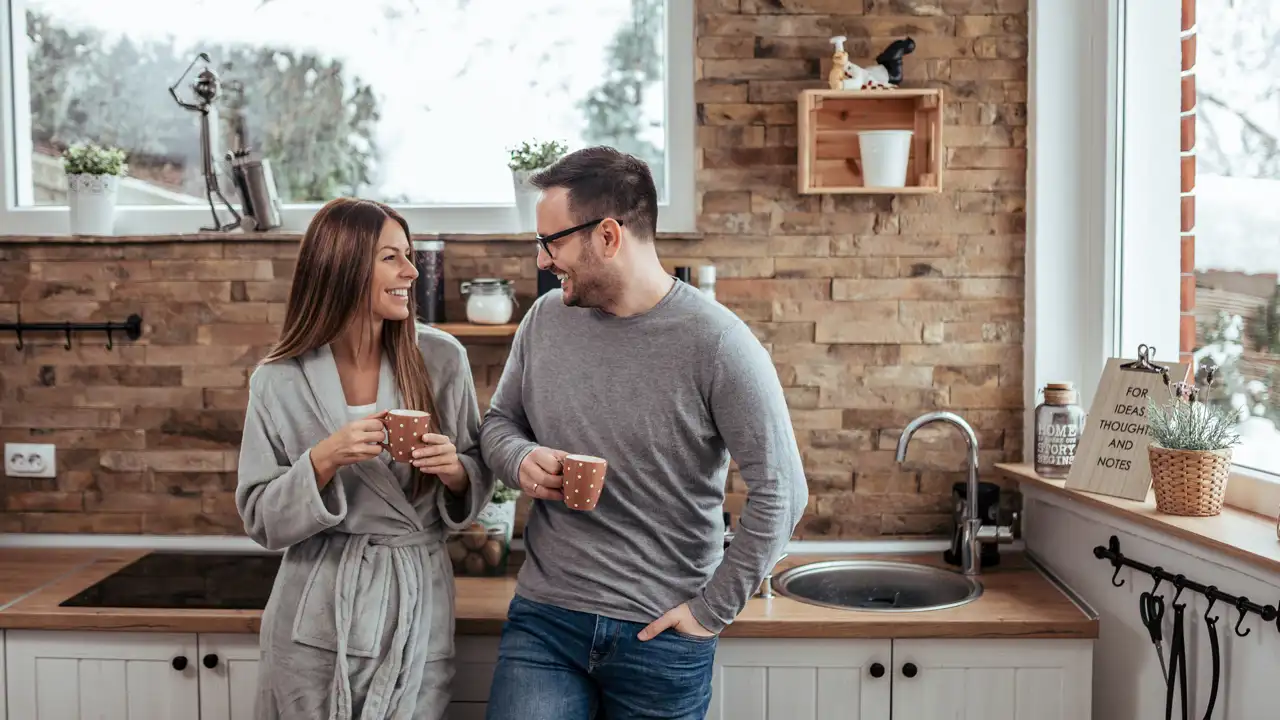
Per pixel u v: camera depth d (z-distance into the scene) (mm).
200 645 2307
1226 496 2229
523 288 2803
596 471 1816
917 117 2756
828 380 2803
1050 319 2742
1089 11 2686
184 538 2863
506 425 2084
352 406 2104
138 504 2863
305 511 1950
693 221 2834
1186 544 2027
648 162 2891
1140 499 2264
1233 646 1919
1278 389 2111
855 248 2781
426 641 2049
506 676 1973
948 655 2273
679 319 1914
